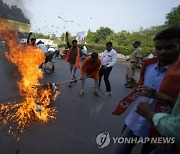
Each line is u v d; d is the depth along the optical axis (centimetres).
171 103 211
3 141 391
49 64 1133
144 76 260
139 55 941
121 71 1596
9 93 652
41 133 434
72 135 441
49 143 401
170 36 213
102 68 808
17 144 387
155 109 232
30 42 1191
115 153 286
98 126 502
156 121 166
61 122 496
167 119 160
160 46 220
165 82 216
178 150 170
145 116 179
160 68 245
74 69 914
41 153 368
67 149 388
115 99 755
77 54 898
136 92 242
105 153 387
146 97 234
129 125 262
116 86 990
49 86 593
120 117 575
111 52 781
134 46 954
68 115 546
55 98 633
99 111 607
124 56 3353
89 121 526
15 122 467
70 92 774
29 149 376
